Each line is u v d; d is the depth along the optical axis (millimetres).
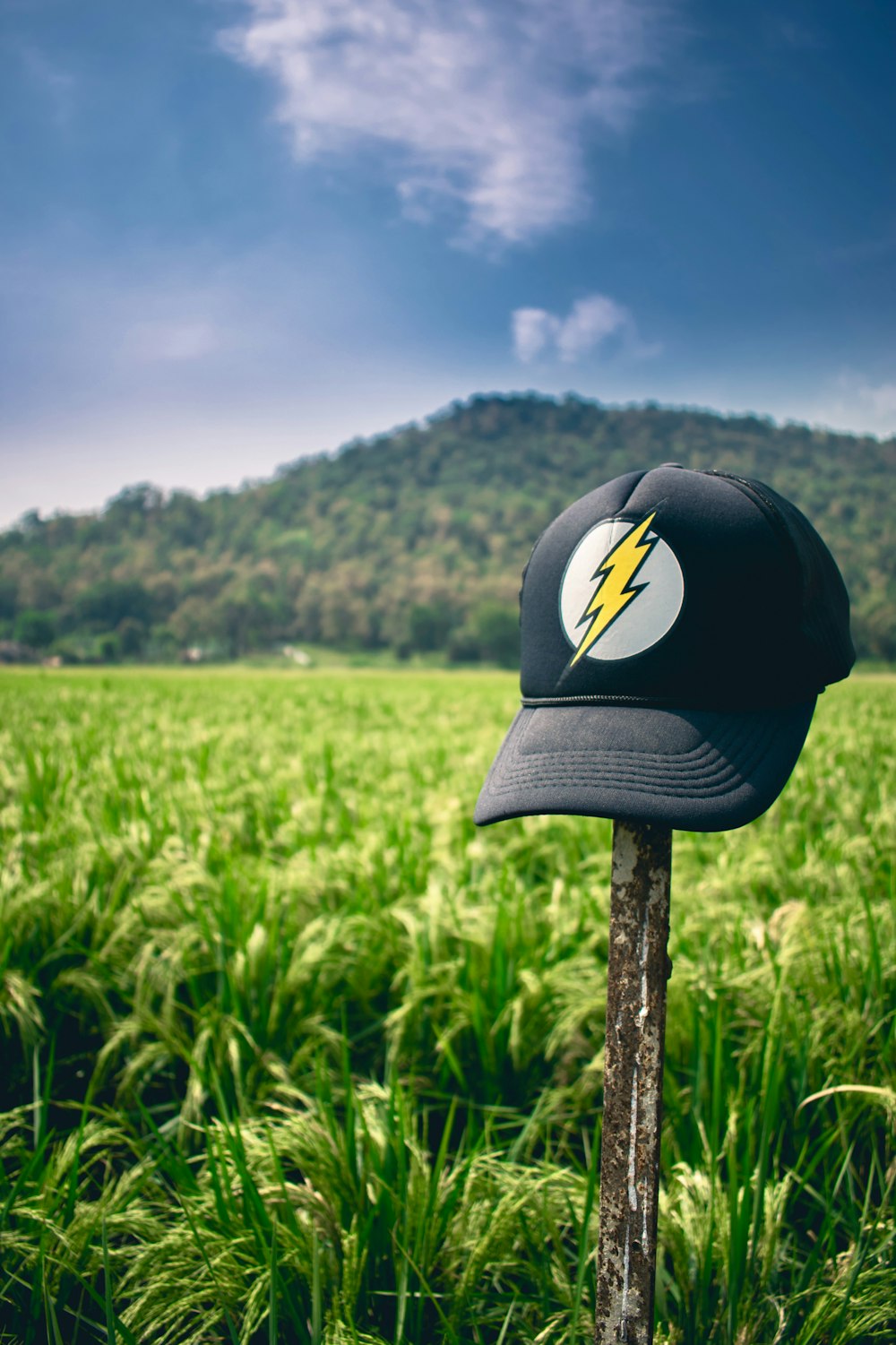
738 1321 1970
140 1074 3219
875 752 10359
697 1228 2057
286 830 5688
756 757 1197
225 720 17078
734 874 4598
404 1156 2289
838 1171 2531
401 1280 2041
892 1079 2650
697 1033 2785
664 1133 2535
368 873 4547
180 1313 1964
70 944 3928
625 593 1264
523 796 1245
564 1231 2373
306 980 3424
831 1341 1889
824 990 3102
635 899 1250
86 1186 2521
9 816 5863
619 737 1229
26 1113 3137
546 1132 2855
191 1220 2059
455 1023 3277
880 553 186125
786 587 1233
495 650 151875
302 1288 2078
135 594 194000
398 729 14836
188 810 6086
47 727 14477
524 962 3555
